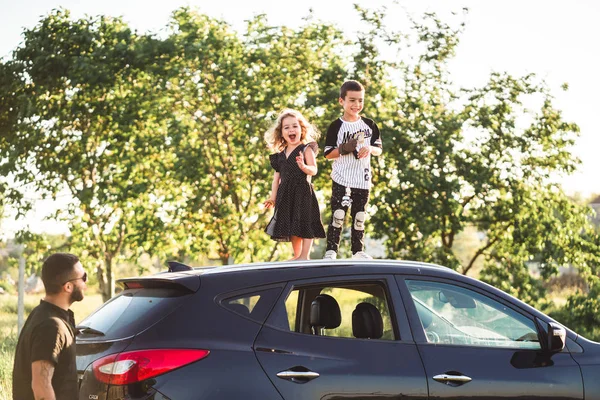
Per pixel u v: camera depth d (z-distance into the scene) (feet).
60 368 15.24
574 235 73.56
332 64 68.28
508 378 18.39
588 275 73.15
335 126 26.00
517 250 72.33
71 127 68.03
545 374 18.84
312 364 16.74
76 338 16.90
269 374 16.30
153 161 65.41
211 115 65.98
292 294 17.75
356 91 25.77
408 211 64.69
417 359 17.70
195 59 65.67
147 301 16.94
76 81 64.44
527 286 72.28
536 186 72.38
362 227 25.99
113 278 69.51
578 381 19.08
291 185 25.14
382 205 65.00
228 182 64.80
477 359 18.31
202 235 64.59
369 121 26.25
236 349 16.26
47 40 66.69
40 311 15.39
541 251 72.74
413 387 17.38
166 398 15.49
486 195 69.72
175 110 66.74
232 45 67.92
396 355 17.57
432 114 68.54
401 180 63.57
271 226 25.22
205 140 65.46
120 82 66.33
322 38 70.03
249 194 66.64
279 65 69.15
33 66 65.62
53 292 15.52
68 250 68.95
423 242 65.77
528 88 71.20
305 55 68.69
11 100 67.10
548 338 18.94
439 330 18.40
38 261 69.92
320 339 17.16
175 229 64.49
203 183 63.10
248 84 64.54
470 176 66.85
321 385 16.63
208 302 16.60
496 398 18.16
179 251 66.28
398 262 18.90
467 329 18.72
